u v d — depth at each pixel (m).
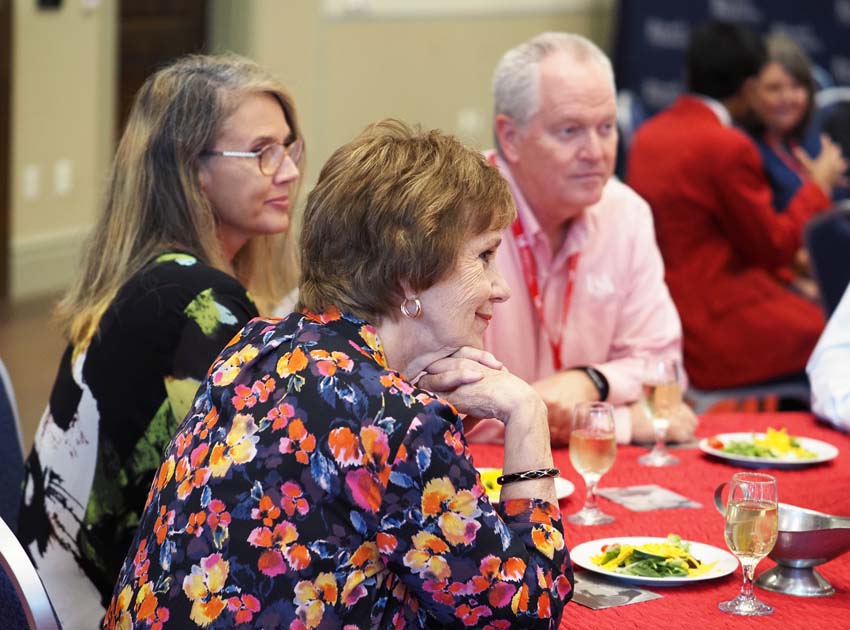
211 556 1.84
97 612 2.74
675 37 11.29
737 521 2.07
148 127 2.86
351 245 1.97
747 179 5.43
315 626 1.80
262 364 1.95
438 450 1.81
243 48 9.70
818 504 2.66
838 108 6.70
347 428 1.82
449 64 11.24
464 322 2.01
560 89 3.38
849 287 3.41
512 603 1.83
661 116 5.73
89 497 2.72
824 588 2.20
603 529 2.53
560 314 3.64
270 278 3.25
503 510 1.97
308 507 1.82
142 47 9.45
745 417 3.42
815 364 3.40
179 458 1.96
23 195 8.62
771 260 5.56
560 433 3.18
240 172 2.90
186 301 2.68
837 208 4.83
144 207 2.85
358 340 1.95
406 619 1.87
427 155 1.99
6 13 8.16
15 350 7.41
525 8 11.73
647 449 3.15
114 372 2.69
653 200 5.55
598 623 2.06
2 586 2.33
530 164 3.47
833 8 11.43
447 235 1.95
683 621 2.06
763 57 5.98
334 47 10.22
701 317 5.56
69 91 8.82
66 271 9.04
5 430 2.91
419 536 1.80
